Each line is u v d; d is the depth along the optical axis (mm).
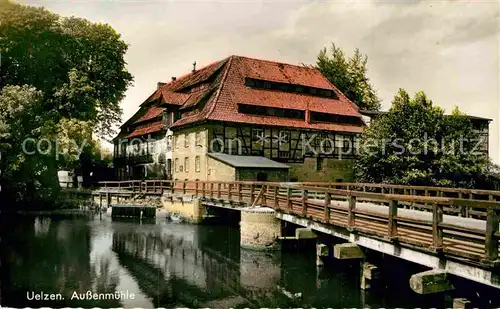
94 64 37500
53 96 35250
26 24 32438
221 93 31375
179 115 35562
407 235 9336
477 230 7363
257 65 35438
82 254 17188
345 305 10547
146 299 11586
